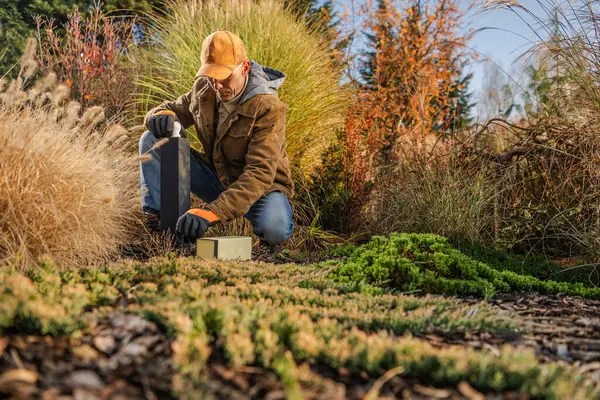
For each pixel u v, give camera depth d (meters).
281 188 3.39
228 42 2.89
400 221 4.11
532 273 3.22
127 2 8.49
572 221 3.57
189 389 1.02
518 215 3.98
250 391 1.05
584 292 2.55
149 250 3.12
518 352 1.22
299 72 4.62
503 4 4.01
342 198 4.32
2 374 1.04
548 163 4.00
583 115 3.82
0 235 2.34
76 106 3.00
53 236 2.54
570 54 3.67
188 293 1.60
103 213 2.97
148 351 1.20
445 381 1.13
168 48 5.01
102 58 5.27
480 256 3.54
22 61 2.86
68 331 1.25
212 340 1.28
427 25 7.95
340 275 2.47
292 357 1.22
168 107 3.49
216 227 3.82
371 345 1.21
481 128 4.70
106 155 3.35
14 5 8.49
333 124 5.02
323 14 8.60
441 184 4.18
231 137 3.16
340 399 1.01
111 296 1.62
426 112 6.04
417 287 2.41
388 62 7.73
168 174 2.98
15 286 1.43
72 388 1.00
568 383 1.10
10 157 2.54
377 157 5.11
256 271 2.25
